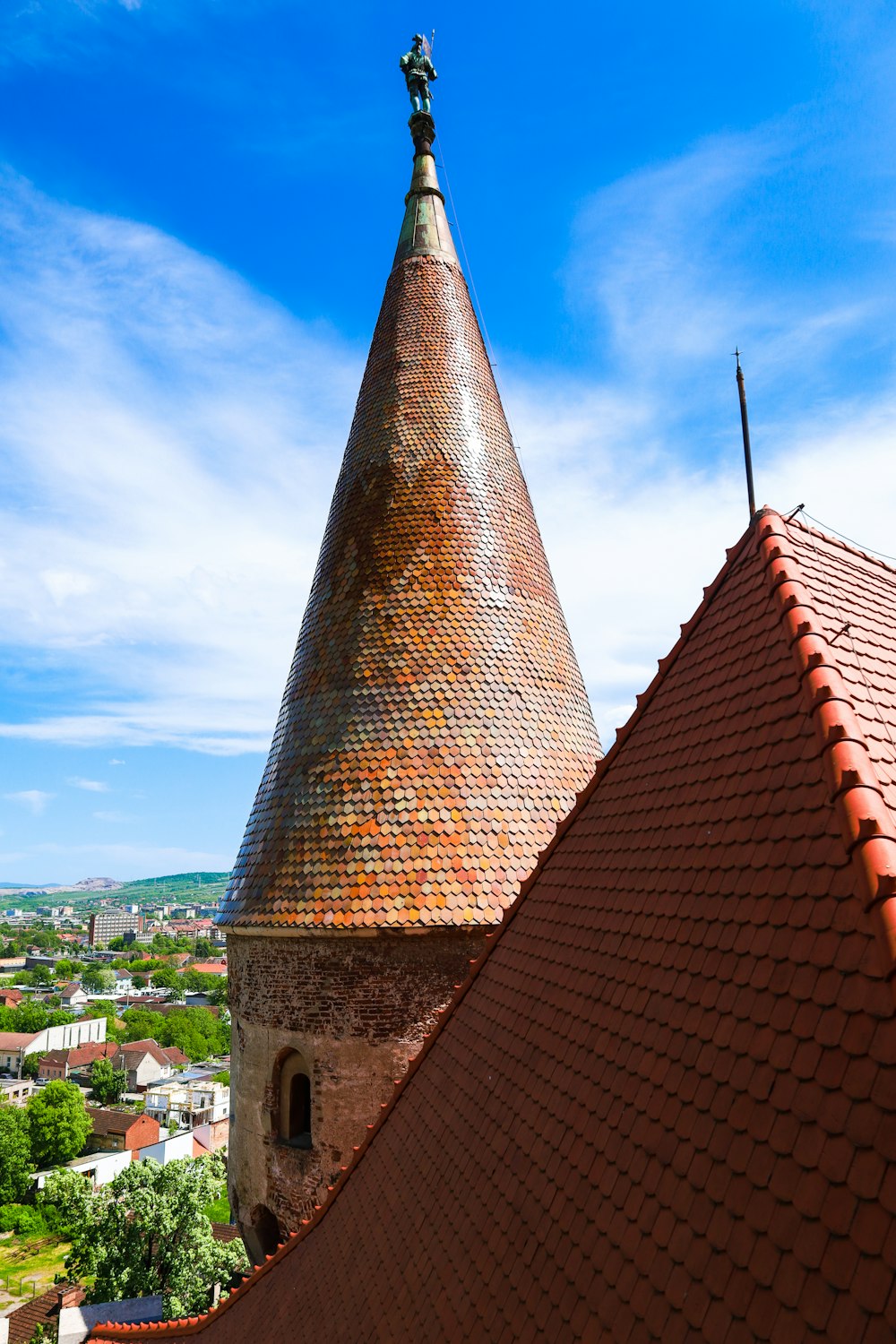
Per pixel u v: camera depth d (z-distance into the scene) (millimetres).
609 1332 4965
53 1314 42125
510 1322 5832
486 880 13820
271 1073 14680
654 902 6863
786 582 7145
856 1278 3840
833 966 4781
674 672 8742
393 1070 13578
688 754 7484
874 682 6742
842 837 5086
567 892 8758
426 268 20328
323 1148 13758
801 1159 4418
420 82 21812
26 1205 81750
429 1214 7891
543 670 16562
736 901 5855
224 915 15594
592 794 9484
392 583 16516
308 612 17797
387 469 17781
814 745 5730
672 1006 6020
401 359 19094
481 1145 7680
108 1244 42125
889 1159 3980
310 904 13898
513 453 19484
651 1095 5777
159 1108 119562
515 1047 8102
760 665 6965
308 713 16062
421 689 15383
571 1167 6227
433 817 14234
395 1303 7422
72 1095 93750
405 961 13781
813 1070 4605
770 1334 4059
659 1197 5219
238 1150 15398
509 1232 6508
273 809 15562
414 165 21703
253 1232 14984
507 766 14977
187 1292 40906
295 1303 9594
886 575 8805
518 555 17562
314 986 14172
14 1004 192875
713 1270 4574
